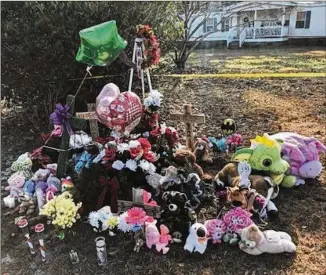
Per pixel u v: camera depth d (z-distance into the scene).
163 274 2.43
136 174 2.92
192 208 2.94
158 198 2.97
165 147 3.36
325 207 3.10
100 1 4.30
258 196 2.92
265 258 2.56
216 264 2.51
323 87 6.91
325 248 2.64
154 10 5.37
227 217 2.68
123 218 2.60
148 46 3.43
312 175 3.40
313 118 5.18
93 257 2.60
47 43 4.05
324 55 11.44
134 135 3.28
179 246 2.67
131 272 2.46
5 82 4.28
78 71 4.26
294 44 15.54
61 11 4.09
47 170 3.28
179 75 8.02
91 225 2.79
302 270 2.44
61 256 2.62
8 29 4.05
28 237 2.59
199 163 3.80
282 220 2.94
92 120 3.47
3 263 2.57
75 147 3.38
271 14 15.09
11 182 3.25
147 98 3.44
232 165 3.30
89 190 2.90
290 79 7.64
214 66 9.55
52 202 2.72
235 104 5.96
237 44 14.87
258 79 7.68
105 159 2.92
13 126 5.01
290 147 3.40
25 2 4.17
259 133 4.67
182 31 7.93
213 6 11.58
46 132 4.64
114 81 4.50
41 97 4.50
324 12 14.87
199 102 6.12
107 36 2.94
